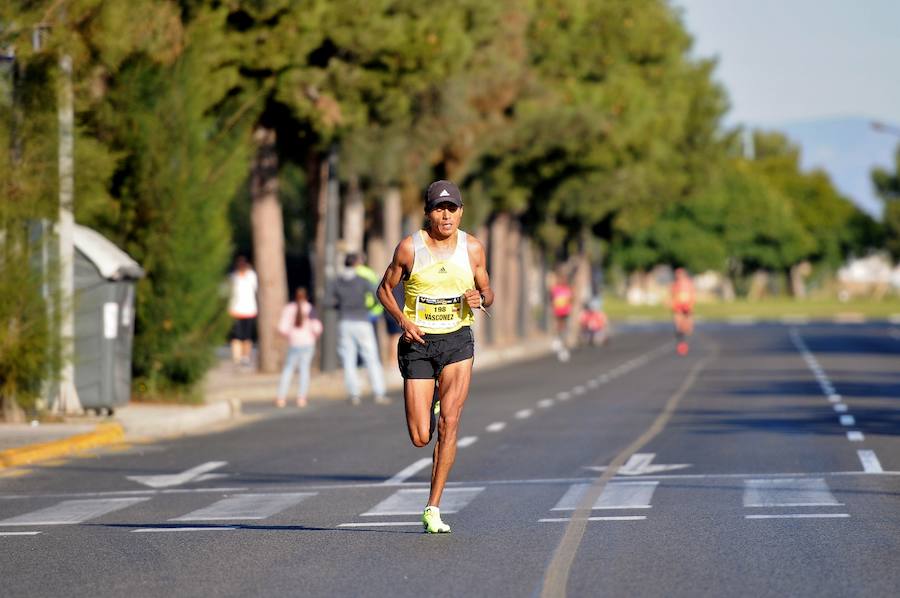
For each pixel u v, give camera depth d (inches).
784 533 1187.9
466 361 1194.0
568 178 5969.5
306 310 2883.9
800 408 2650.1
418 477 1669.5
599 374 4082.2
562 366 4640.8
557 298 5231.3
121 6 2097.7
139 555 1153.4
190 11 2623.0
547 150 5447.8
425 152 3895.2
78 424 2244.1
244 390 3137.3
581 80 5876.0
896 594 932.6
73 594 994.7
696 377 3809.1
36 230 2197.3
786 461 1740.9
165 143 2556.6
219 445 2114.9
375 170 3833.7
